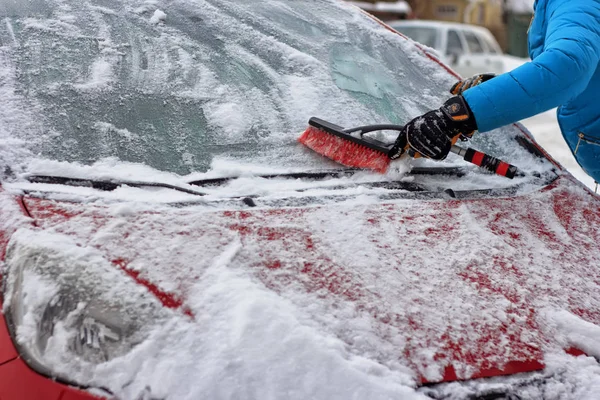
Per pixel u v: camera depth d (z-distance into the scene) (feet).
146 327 3.69
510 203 5.89
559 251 5.32
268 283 4.15
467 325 4.28
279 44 7.16
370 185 5.73
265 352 3.68
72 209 4.45
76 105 5.53
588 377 4.16
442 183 6.06
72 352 3.57
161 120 5.73
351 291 4.28
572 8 5.97
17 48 5.89
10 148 4.94
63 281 3.80
